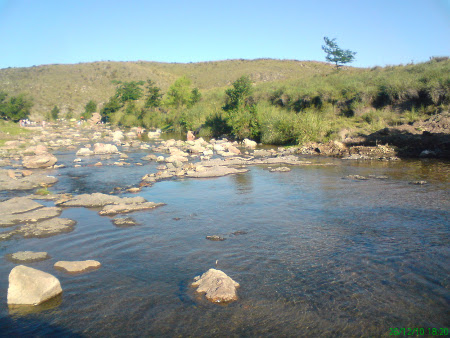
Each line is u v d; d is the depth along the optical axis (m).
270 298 5.52
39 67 93.19
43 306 5.45
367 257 6.90
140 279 6.26
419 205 10.23
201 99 47.84
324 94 30.66
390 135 21.89
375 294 5.56
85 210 10.61
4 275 6.48
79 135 38.75
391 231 8.25
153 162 20.08
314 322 4.89
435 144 19.78
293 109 32.53
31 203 11.00
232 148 23.55
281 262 6.80
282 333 4.67
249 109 31.16
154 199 11.77
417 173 14.93
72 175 16.23
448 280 5.93
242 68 86.88
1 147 26.58
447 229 8.26
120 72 88.81
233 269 6.55
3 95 55.94
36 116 66.69
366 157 19.64
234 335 4.65
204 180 14.81
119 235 8.46
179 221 9.45
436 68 27.67
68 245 7.88
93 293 5.79
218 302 5.44
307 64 85.75
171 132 42.34
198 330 4.77
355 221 9.05
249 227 8.87
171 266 6.76
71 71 90.25
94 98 78.06
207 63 98.44
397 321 4.87
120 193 12.68
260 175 15.62
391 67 37.97
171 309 5.28
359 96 28.50
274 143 28.27
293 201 11.17
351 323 4.85
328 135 25.30
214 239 8.08
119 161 20.50
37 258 7.17
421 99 25.53
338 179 14.27
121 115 55.91
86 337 4.66
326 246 7.52
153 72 91.25
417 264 6.53
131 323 4.95
